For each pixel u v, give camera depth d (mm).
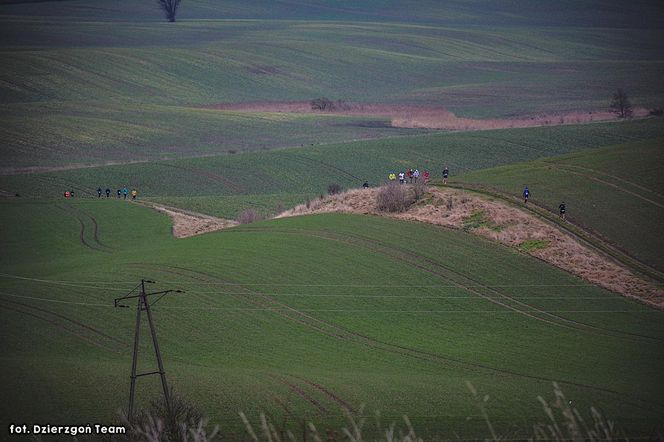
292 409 152500
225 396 159000
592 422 148750
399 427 144125
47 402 151625
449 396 164250
